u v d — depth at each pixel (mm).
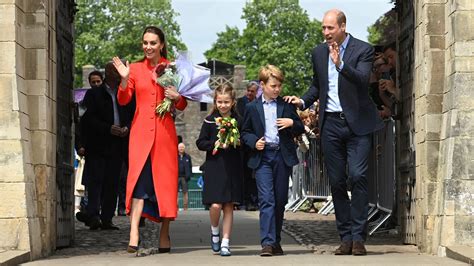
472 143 15125
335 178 15797
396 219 20281
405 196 17625
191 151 112562
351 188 15633
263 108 15727
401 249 16469
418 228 16391
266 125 15680
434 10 15992
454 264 13883
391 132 20016
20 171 14852
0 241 14750
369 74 15641
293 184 31625
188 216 29578
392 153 19938
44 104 15539
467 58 15305
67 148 17484
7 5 15055
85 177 21953
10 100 14984
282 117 15711
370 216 22312
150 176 15945
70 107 17641
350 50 15711
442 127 15734
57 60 16500
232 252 16469
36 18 15562
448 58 15711
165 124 16031
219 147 15688
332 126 15711
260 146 15523
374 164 22156
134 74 16109
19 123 14969
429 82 15953
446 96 15680
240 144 15781
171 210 15953
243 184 16062
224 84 15969
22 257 14320
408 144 17516
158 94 16062
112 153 21750
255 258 15156
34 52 15547
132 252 15828
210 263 14336
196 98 16078
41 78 15539
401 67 18188
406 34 17547
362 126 15586
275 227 15727
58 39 16594
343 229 15828
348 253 15711
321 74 15781
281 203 15805
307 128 24844
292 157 15758
